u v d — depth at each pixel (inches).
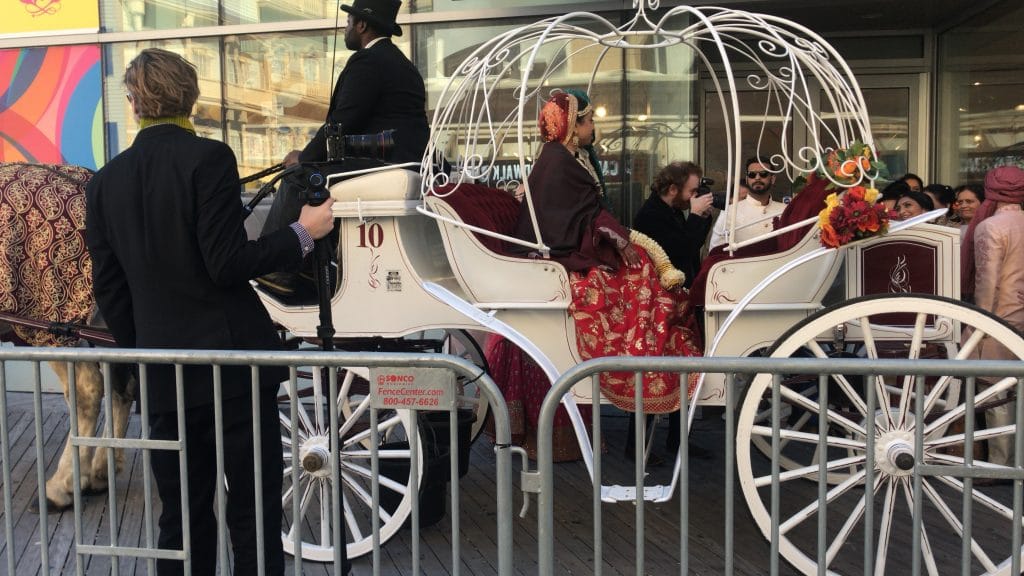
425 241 157.9
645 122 257.1
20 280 170.2
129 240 112.4
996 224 180.1
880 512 169.9
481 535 163.0
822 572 96.8
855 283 148.0
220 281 110.7
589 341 140.2
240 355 102.6
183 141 112.7
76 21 277.3
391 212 143.3
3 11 279.6
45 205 170.4
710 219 202.4
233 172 112.7
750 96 309.6
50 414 242.2
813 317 130.9
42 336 174.1
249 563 118.2
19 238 169.6
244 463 115.7
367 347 162.6
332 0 269.1
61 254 169.5
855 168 132.6
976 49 279.1
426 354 100.6
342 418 166.7
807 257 134.3
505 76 260.2
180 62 115.3
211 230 109.3
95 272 117.3
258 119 275.1
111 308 118.5
